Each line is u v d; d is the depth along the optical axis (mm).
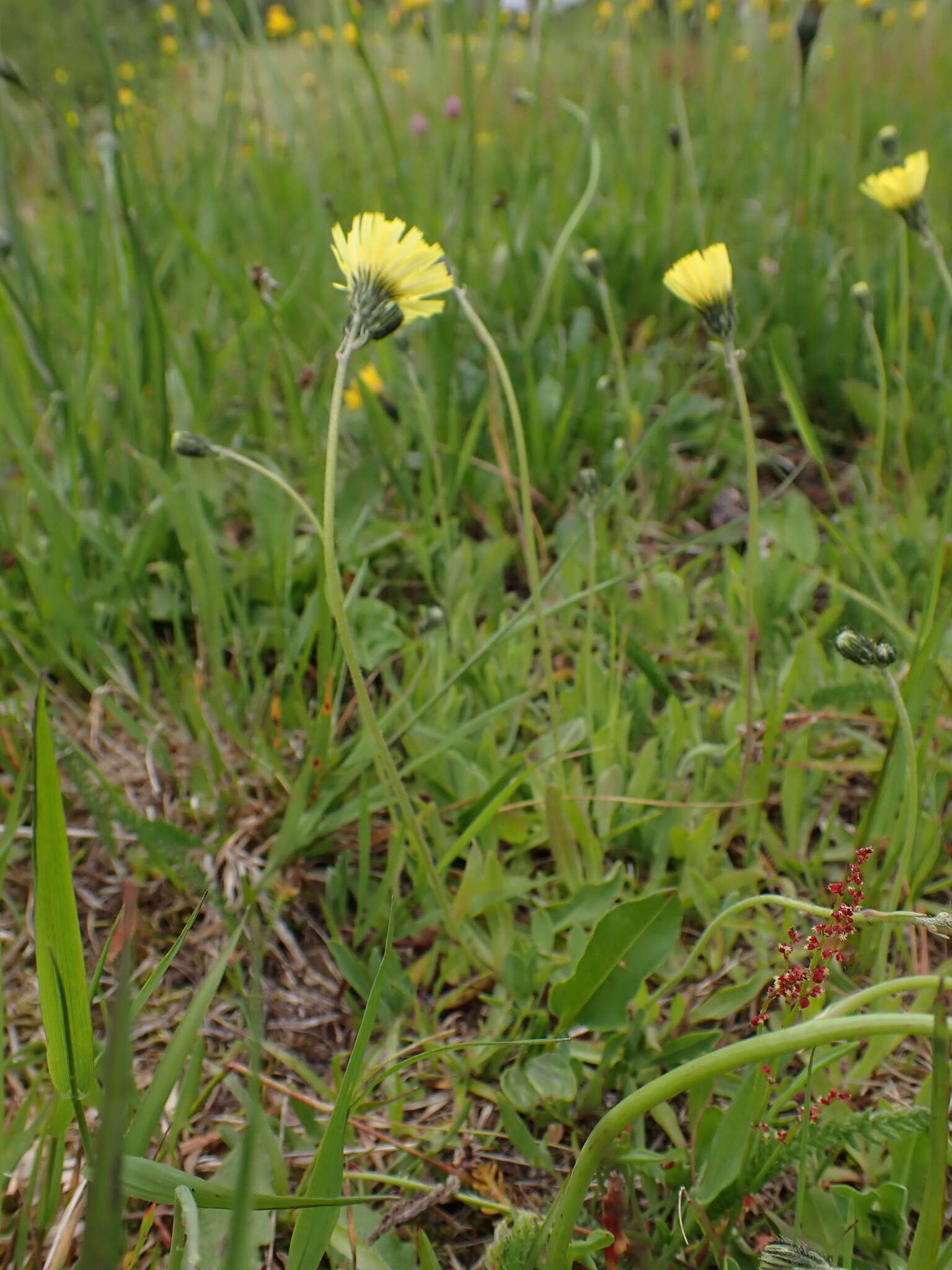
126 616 365
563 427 435
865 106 822
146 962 289
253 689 360
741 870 289
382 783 308
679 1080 180
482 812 279
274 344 509
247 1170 157
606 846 313
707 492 454
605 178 661
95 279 411
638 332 541
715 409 491
